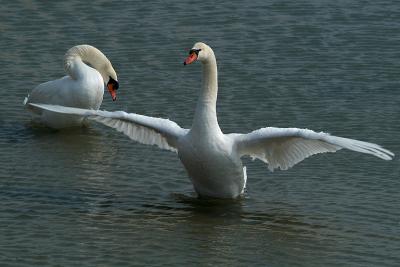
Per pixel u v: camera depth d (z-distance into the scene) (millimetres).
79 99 19047
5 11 24484
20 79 21062
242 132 18438
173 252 13773
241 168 15258
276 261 13602
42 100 19219
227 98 20062
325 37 23281
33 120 19453
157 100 20031
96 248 13805
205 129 14883
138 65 21781
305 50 22594
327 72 21484
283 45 22859
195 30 23641
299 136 14609
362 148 13906
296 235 14430
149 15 24500
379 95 20375
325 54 22391
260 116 19219
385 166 17031
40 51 22453
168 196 15797
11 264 13219
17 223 14555
